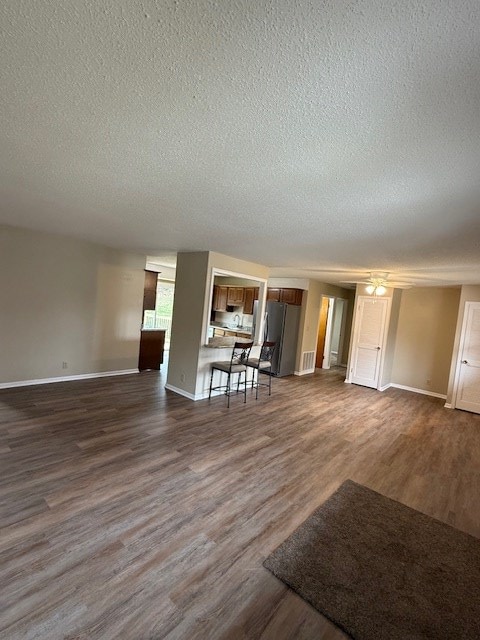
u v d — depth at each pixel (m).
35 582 1.69
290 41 0.91
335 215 2.46
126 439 3.42
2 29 0.94
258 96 1.16
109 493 2.48
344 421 4.59
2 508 2.22
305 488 2.80
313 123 1.29
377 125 1.27
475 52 0.88
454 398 5.68
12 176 2.21
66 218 3.48
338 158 1.57
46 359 5.00
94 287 5.45
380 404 5.59
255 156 1.63
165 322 9.28
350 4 0.78
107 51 1.00
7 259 4.48
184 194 2.29
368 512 2.54
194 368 4.98
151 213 2.90
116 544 1.99
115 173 2.01
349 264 4.69
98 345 5.62
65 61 1.06
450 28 0.81
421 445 3.94
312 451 3.54
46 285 4.89
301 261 4.89
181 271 5.27
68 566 1.80
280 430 4.05
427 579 1.93
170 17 0.86
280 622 1.60
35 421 3.66
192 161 1.75
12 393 4.48
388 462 3.43
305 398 5.61
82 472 2.73
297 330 7.48
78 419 3.81
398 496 2.80
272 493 2.68
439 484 3.06
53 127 1.51
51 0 0.83
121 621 1.53
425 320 6.68
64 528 2.08
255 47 0.94
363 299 6.88
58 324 5.08
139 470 2.84
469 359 5.57
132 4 0.83
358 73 1.00
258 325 5.91
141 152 1.69
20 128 1.54
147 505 2.38
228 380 5.00
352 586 1.83
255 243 3.87
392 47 0.89
